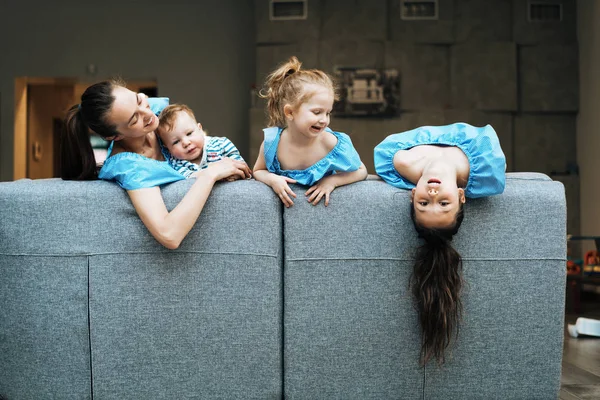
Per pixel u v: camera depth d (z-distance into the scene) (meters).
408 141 2.10
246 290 1.95
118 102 1.94
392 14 7.14
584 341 3.33
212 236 1.95
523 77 7.11
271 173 2.04
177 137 2.13
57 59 7.53
